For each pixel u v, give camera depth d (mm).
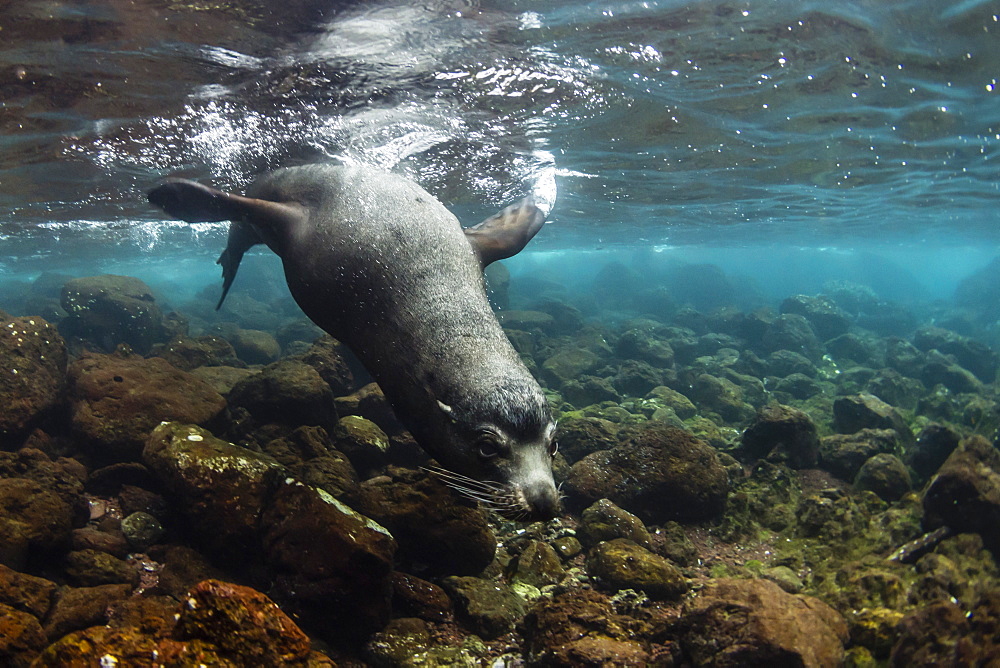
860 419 2939
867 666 1305
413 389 1363
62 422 2047
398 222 1558
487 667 1350
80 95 2217
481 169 3594
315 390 2090
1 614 1119
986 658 1134
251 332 4258
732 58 2355
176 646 937
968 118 3250
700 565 1860
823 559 1827
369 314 1493
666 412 3203
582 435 2479
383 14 1805
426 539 1635
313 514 1436
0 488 1432
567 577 1692
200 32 1820
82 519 1627
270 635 971
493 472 1229
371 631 1398
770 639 1197
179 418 1884
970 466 1780
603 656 1248
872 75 2607
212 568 1505
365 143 2820
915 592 1446
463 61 2158
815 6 2029
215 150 2879
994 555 1713
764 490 2225
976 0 2033
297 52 1971
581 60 2262
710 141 3557
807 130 3404
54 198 4043
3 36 1772
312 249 1626
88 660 879
